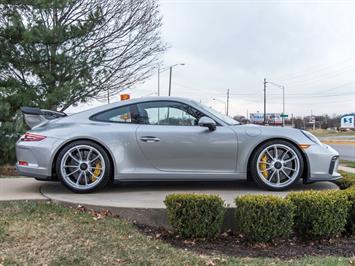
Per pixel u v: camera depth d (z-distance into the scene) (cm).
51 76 1106
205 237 454
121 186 628
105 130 569
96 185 567
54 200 522
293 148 584
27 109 619
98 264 379
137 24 1449
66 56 1145
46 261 379
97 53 1286
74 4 1253
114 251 401
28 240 410
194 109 591
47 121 602
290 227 454
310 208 464
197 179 577
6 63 1078
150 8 1792
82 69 1225
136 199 532
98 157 567
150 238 441
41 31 1065
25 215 469
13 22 1028
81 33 1189
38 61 1110
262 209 445
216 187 623
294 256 420
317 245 455
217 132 575
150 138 568
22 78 1116
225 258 404
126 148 567
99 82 1288
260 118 8131
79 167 566
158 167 572
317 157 584
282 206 448
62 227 438
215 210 454
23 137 581
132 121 585
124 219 483
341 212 470
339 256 423
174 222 453
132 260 388
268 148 583
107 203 504
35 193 570
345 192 491
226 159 577
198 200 450
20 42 1060
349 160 1492
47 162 560
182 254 407
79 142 564
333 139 3753
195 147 571
